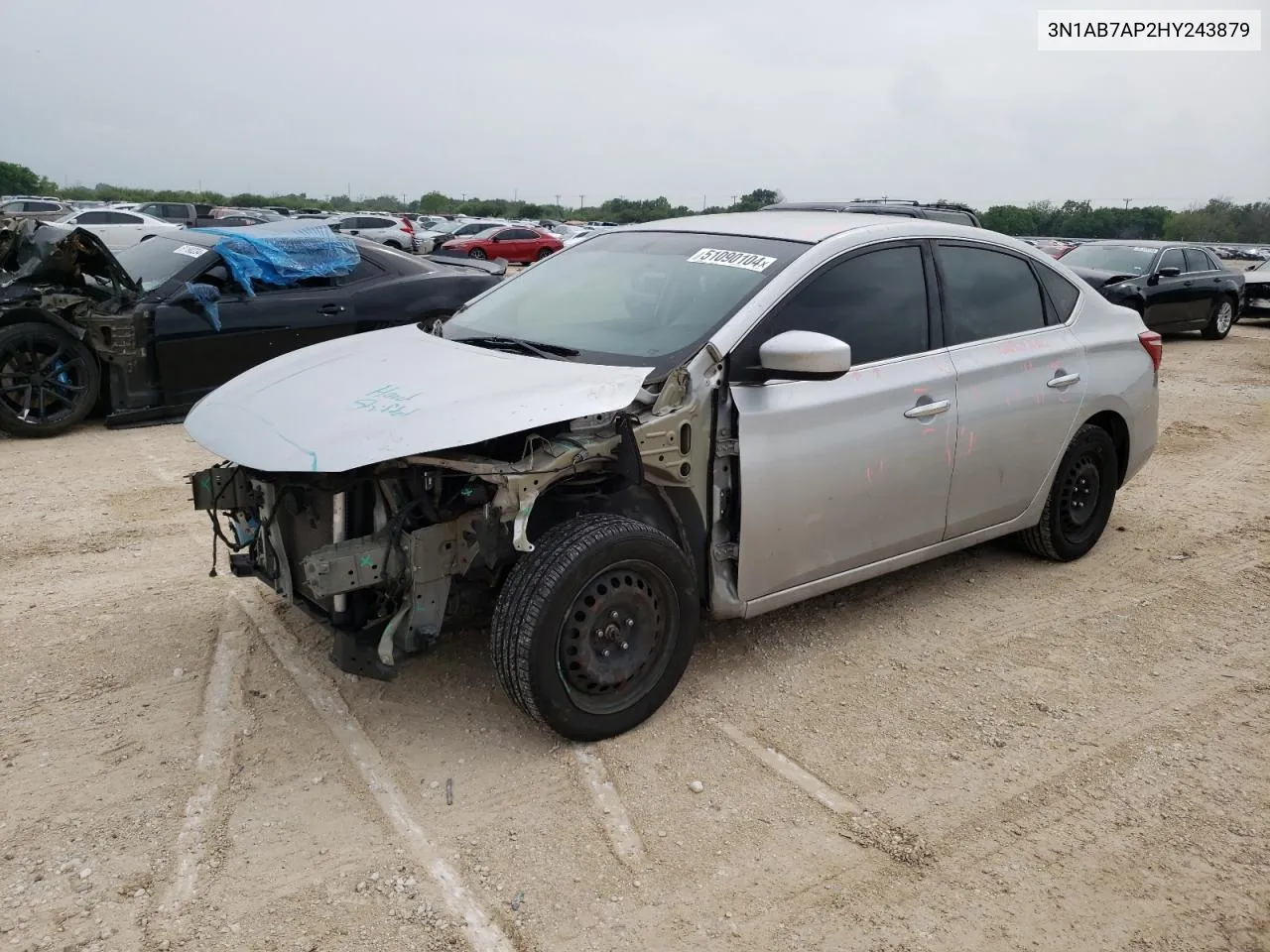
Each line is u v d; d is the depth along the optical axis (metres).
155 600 4.48
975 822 3.00
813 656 4.04
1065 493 4.91
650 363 3.44
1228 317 16.02
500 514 3.12
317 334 8.05
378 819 2.95
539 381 3.27
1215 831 2.98
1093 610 4.58
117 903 2.57
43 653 3.95
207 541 5.26
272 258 7.93
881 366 3.89
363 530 3.29
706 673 3.87
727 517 3.54
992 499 4.44
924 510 4.12
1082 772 3.28
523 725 3.47
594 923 2.55
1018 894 2.70
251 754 3.26
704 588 3.60
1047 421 4.57
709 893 2.67
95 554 5.05
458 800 3.04
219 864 2.73
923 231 4.21
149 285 7.62
